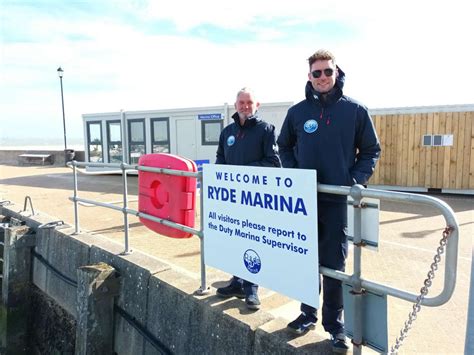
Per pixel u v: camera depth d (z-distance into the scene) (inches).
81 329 181.2
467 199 380.8
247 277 124.0
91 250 211.8
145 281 168.9
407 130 415.5
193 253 218.7
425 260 202.2
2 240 314.2
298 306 146.6
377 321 96.4
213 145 491.5
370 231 94.4
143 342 165.3
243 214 123.1
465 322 137.9
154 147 539.5
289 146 118.2
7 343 280.1
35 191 447.8
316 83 102.7
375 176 435.8
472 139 387.9
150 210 178.5
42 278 266.7
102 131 591.8
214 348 131.3
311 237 103.0
